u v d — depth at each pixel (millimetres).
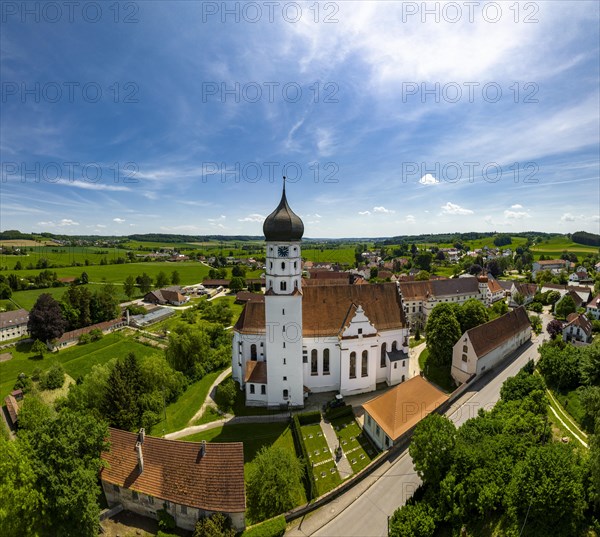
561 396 59781
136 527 39438
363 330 68750
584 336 92438
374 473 47188
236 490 38062
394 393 56000
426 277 186375
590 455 34000
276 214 58656
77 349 107875
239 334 70812
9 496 31281
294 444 54969
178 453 41125
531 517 32281
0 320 120375
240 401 67812
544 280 192250
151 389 66062
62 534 34594
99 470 41781
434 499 37469
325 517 40688
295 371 64062
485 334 78062
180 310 156250
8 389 84312
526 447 39500
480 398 65875
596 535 31000
